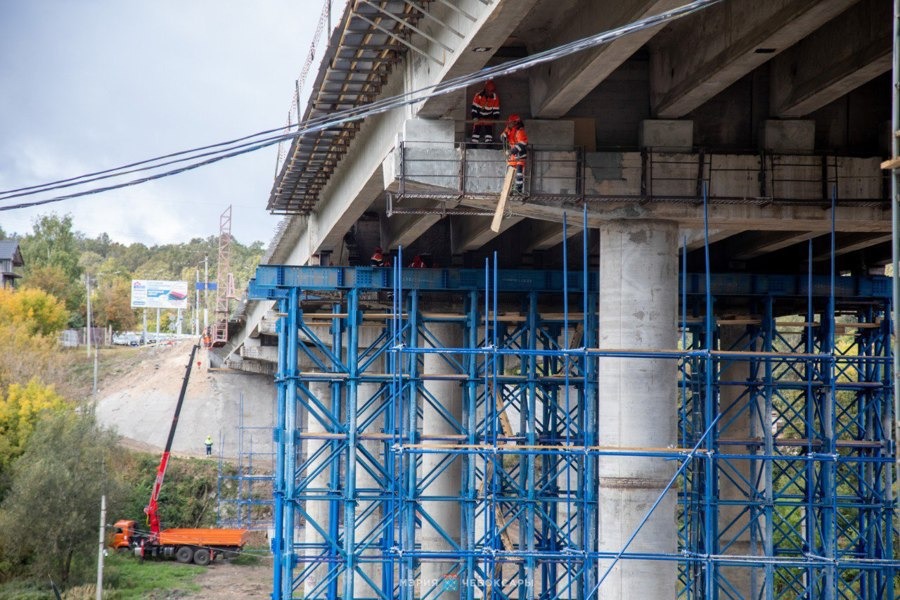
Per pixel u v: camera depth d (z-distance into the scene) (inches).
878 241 1528.1
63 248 6604.3
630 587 1172.5
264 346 3233.3
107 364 4611.2
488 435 1550.2
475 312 1537.9
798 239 1493.6
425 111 1159.6
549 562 1722.4
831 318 1191.6
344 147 1561.3
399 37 1112.2
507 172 1143.6
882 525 1765.5
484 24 912.9
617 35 776.3
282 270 1519.4
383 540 1700.3
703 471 1611.7
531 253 1716.3
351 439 1494.8
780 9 927.7
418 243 1824.6
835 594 1252.5
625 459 1192.2
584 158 1208.8
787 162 1211.2
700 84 1099.9
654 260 1218.6
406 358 1711.4
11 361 3823.8
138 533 2992.1
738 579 1788.9
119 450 3257.9
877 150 1238.9
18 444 2945.4
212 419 3981.3
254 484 3563.0
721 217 1219.9
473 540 1467.8
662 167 1213.7
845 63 1055.0
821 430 1576.0
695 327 1619.1
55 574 2536.9
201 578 2726.4
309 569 1520.7
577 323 1732.3
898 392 649.0
